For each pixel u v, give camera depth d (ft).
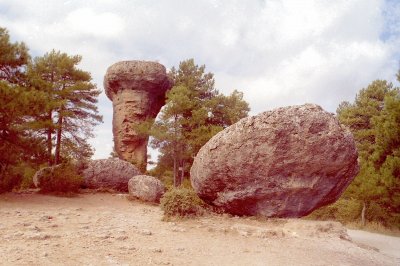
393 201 69.26
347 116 114.42
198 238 35.32
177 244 31.89
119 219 44.37
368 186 71.26
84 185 74.74
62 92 91.50
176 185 100.17
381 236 63.21
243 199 47.26
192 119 100.58
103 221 41.98
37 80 84.74
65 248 27.07
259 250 32.24
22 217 40.73
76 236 31.48
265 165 45.14
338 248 36.45
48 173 70.13
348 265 30.25
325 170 45.62
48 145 89.20
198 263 26.48
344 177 47.65
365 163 80.89
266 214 47.83
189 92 103.40
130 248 28.53
